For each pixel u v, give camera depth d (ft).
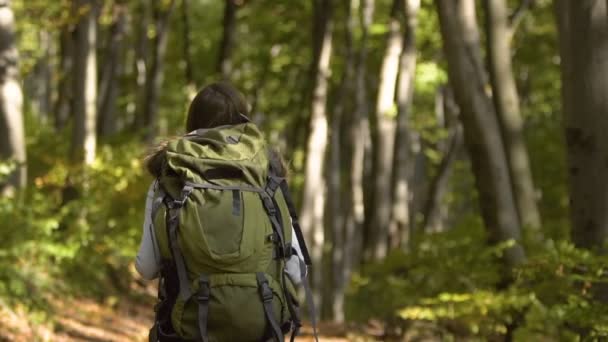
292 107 104.12
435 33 71.46
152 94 76.28
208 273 10.94
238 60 100.99
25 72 57.31
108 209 42.57
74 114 47.47
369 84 94.53
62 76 78.95
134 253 41.91
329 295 91.76
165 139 11.87
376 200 62.54
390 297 34.63
